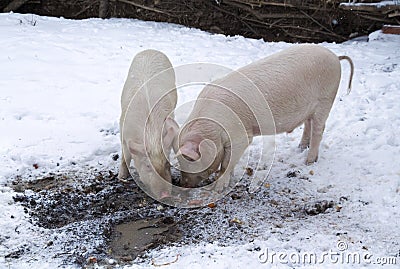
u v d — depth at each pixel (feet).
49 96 12.55
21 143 10.25
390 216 8.12
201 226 8.02
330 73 9.31
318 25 23.67
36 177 9.32
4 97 12.30
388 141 10.54
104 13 24.08
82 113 11.72
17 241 7.55
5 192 8.73
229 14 24.49
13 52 15.56
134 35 18.69
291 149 10.39
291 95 8.83
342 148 10.37
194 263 6.98
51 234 7.75
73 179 9.33
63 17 23.11
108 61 15.48
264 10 23.77
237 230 7.89
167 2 24.03
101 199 8.80
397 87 13.57
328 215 8.28
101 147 10.28
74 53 16.02
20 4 24.43
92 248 7.46
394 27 19.63
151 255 7.27
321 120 9.64
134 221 8.20
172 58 15.93
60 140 10.48
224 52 16.96
